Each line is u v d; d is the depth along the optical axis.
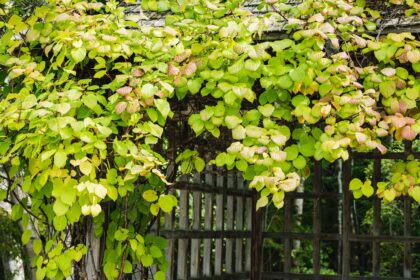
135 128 4.13
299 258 12.23
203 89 4.14
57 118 3.99
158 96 4.42
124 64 4.36
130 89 4.08
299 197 7.34
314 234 7.24
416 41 4.00
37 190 4.46
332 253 13.48
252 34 4.50
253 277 7.56
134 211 4.87
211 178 6.62
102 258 4.88
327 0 4.09
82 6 4.54
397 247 11.94
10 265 9.67
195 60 4.14
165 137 5.66
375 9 4.55
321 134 4.06
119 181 4.14
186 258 6.05
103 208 4.86
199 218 6.31
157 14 5.25
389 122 3.95
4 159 4.14
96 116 4.52
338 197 7.18
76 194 4.05
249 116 4.12
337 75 4.02
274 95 4.16
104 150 4.11
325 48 4.13
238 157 4.10
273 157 3.93
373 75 4.04
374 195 6.84
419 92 4.01
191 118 4.19
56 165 4.04
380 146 3.88
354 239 6.93
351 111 3.94
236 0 4.40
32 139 4.04
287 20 4.17
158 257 4.77
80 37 4.29
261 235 7.60
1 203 8.48
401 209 11.48
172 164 5.50
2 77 4.89
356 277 6.90
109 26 4.45
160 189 4.98
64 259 4.34
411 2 4.18
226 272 7.19
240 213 7.49
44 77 4.34
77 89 4.26
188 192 6.07
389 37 3.98
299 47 4.06
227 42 4.05
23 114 4.07
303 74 3.96
